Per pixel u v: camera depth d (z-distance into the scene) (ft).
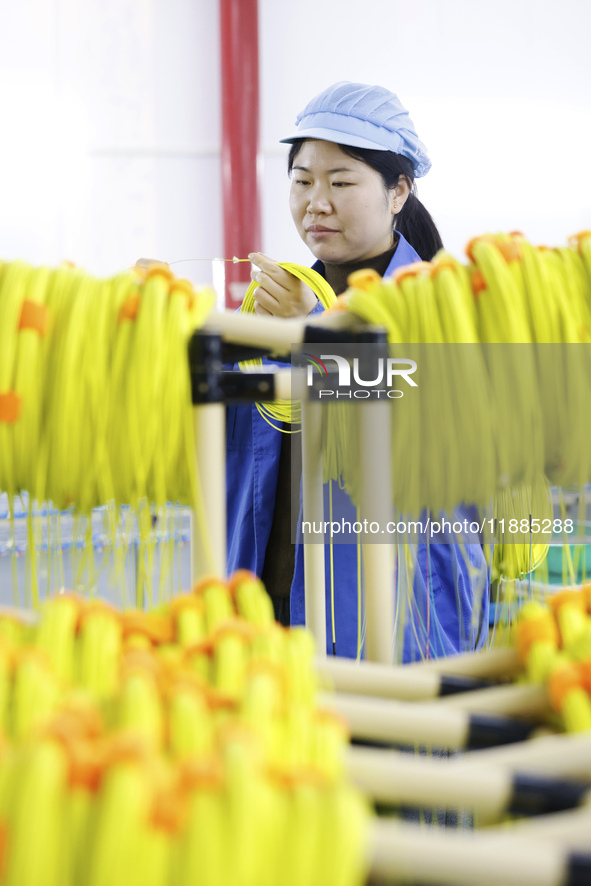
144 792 0.73
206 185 12.21
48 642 1.18
